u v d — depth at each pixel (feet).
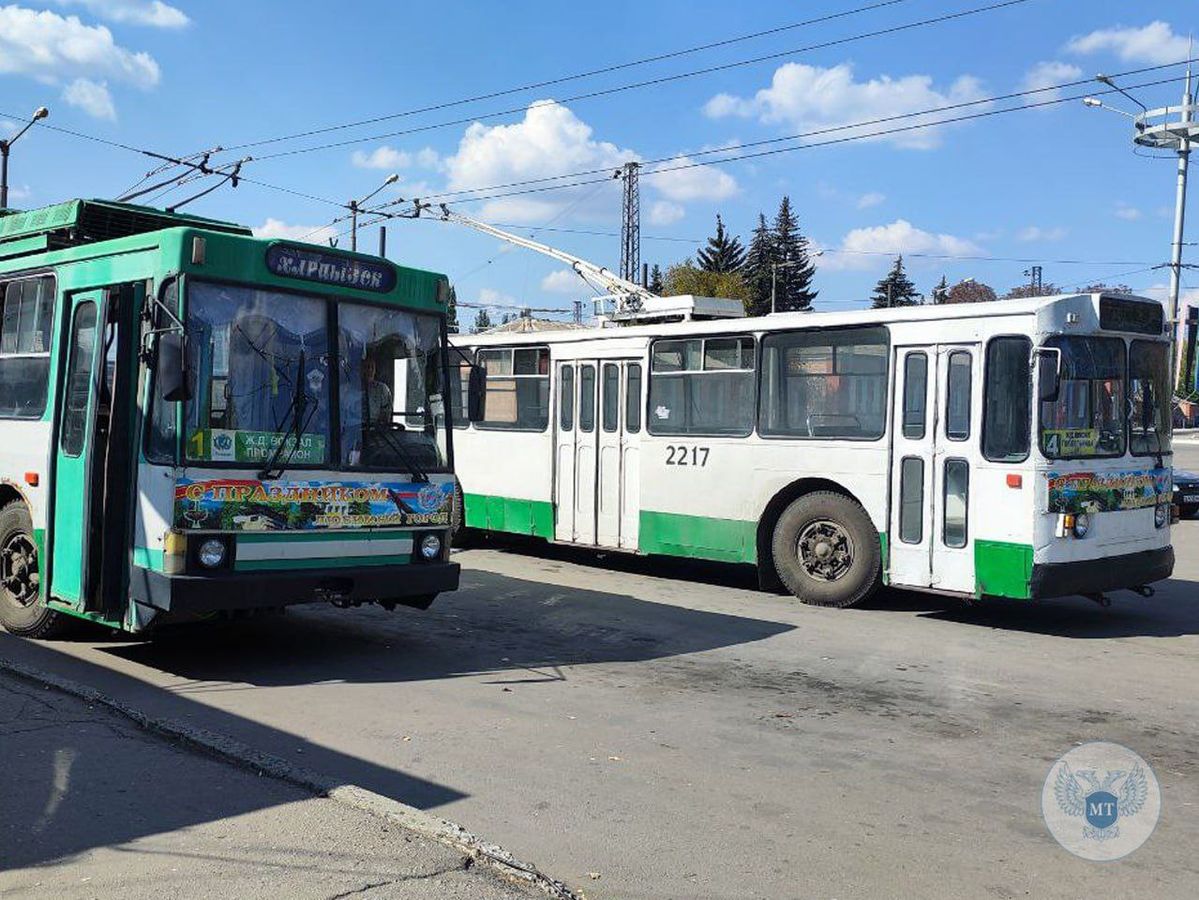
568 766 18.99
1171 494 35.53
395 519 26.35
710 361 40.16
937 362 33.60
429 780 18.08
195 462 23.24
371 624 31.45
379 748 19.75
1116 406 33.55
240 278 24.35
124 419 24.73
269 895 13.12
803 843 15.74
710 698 23.99
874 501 35.04
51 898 12.94
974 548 32.48
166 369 22.33
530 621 32.60
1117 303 33.50
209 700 22.68
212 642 28.43
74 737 19.33
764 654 28.73
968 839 16.06
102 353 25.49
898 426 34.45
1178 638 31.91
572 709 22.75
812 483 37.32
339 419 25.68
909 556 34.17
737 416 39.22
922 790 18.20
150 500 23.72
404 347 27.30
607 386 43.80
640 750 20.03
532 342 46.65
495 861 14.20
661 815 16.72
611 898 13.75
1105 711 23.54
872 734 21.44
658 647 29.35
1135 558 33.47
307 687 24.02
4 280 29.58
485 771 18.61
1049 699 24.50
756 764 19.39
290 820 15.58
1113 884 14.58
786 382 37.76
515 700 23.36
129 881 13.46
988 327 32.37
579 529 44.73
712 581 42.06
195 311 23.62
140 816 15.66
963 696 24.64
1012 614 35.50
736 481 39.06
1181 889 14.47
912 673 26.86
